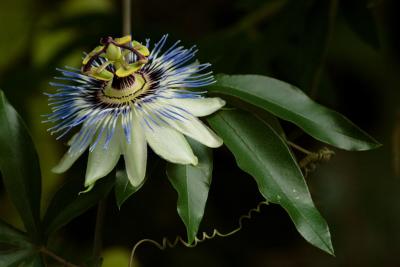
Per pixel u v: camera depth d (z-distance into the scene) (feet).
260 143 2.10
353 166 3.01
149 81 2.12
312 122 2.12
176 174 2.05
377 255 2.99
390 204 2.99
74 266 2.13
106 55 2.10
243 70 2.60
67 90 2.14
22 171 2.14
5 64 3.00
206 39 2.61
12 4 2.96
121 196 2.03
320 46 2.49
